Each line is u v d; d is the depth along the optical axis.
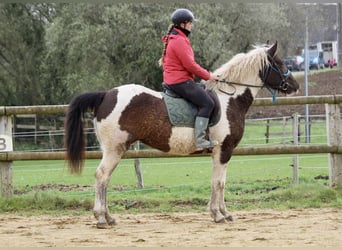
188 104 7.73
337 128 10.01
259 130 26.77
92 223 8.04
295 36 35.09
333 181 10.05
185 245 6.29
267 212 8.88
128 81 28.80
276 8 29.56
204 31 27.47
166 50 7.82
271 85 8.38
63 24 28.97
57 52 29.83
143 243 6.44
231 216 8.10
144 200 9.66
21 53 33.56
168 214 8.93
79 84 28.06
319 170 15.05
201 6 27.62
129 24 27.11
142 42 27.38
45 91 33.88
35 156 9.54
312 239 6.61
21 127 29.34
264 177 13.95
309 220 8.02
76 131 7.64
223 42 28.73
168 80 7.74
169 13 27.34
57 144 28.25
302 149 9.82
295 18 32.66
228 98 8.05
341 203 9.38
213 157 8.04
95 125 7.74
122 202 9.69
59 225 7.88
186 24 7.79
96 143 24.67
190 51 7.67
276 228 7.41
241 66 8.16
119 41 27.94
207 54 27.80
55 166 20.61
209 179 14.25
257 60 8.22
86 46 27.44
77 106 7.64
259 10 29.25
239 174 14.93
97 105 7.69
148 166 18.70
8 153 9.54
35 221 8.29
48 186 13.06
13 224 8.02
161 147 7.80
